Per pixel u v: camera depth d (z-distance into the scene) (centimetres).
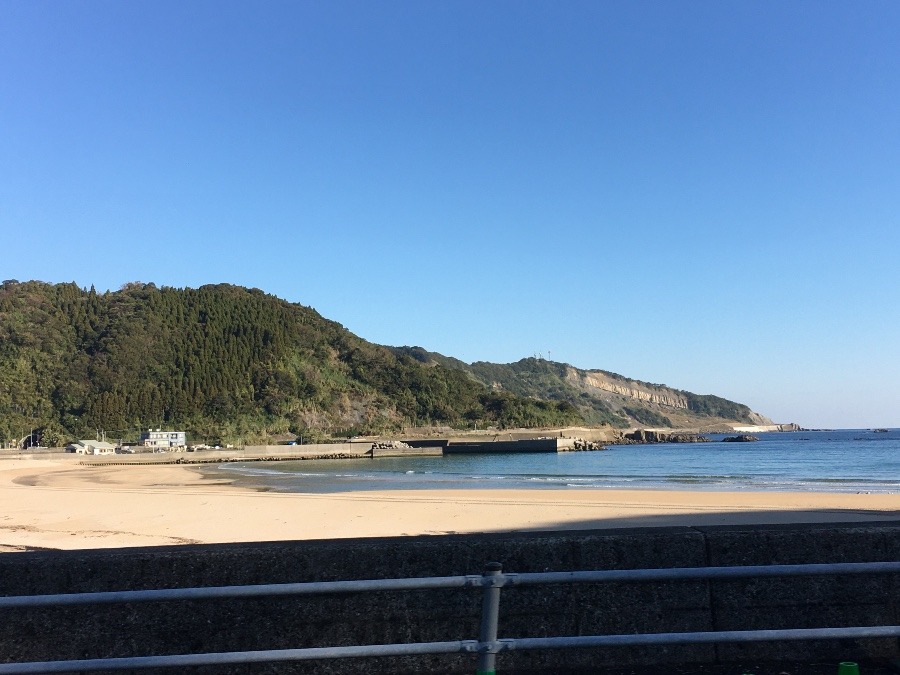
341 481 4756
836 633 365
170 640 422
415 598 435
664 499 2602
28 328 14200
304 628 428
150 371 14525
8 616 418
